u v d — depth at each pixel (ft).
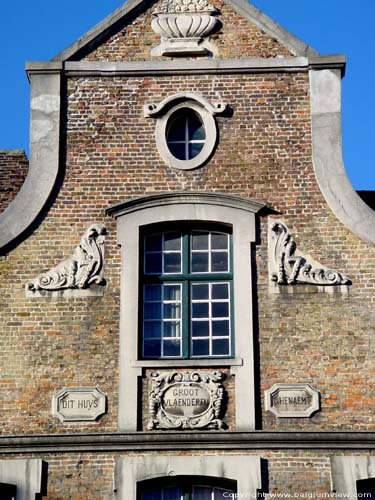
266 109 63.77
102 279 60.49
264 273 60.49
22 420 57.93
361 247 60.90
